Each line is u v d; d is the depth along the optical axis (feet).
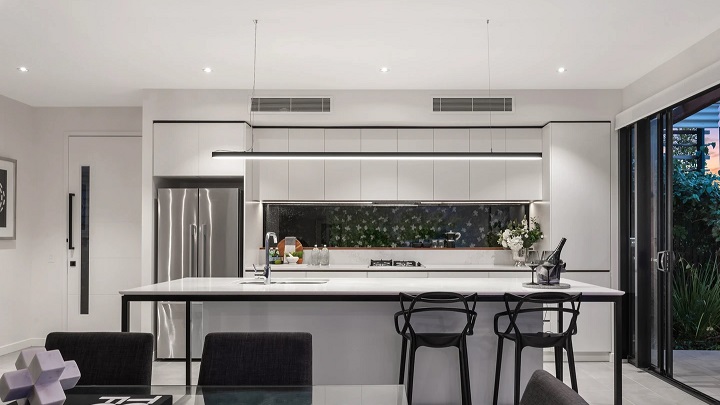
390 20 12.68
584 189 18.71
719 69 12.63
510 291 12.28
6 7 11.82
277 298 12.34
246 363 7.29
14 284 19.99
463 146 19.92
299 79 17.70
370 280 15.11
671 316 15.66
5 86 18.19
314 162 19.98
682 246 15.37
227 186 20.76
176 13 12.24
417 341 11.77
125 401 5.98
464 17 12.48
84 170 21.12
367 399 6.23
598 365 17.72
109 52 14.88
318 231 21.65
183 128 18.81
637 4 11.76
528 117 18.85
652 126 17.01
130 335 7.45
